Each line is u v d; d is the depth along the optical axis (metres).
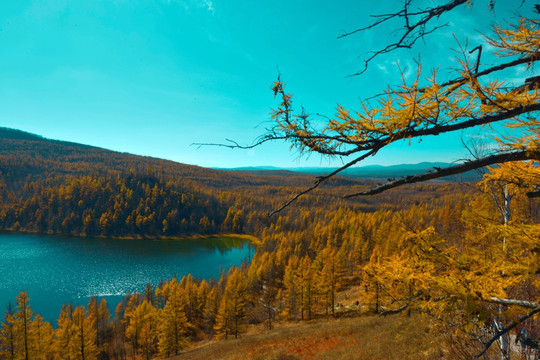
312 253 76.12
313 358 16.41
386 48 1.33
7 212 136.62
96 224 133.50
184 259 98.81
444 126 1.36
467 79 1.35
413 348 10.12
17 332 29.27
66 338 35.78
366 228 76.00
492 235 2.17
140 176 176.38
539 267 1.66
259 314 47.88
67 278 73.38
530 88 1.38
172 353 39.72
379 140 1.40
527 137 1.40
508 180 1.97
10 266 80.75
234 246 122.81
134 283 72.44
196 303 55.25
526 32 1.38
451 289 1.71
